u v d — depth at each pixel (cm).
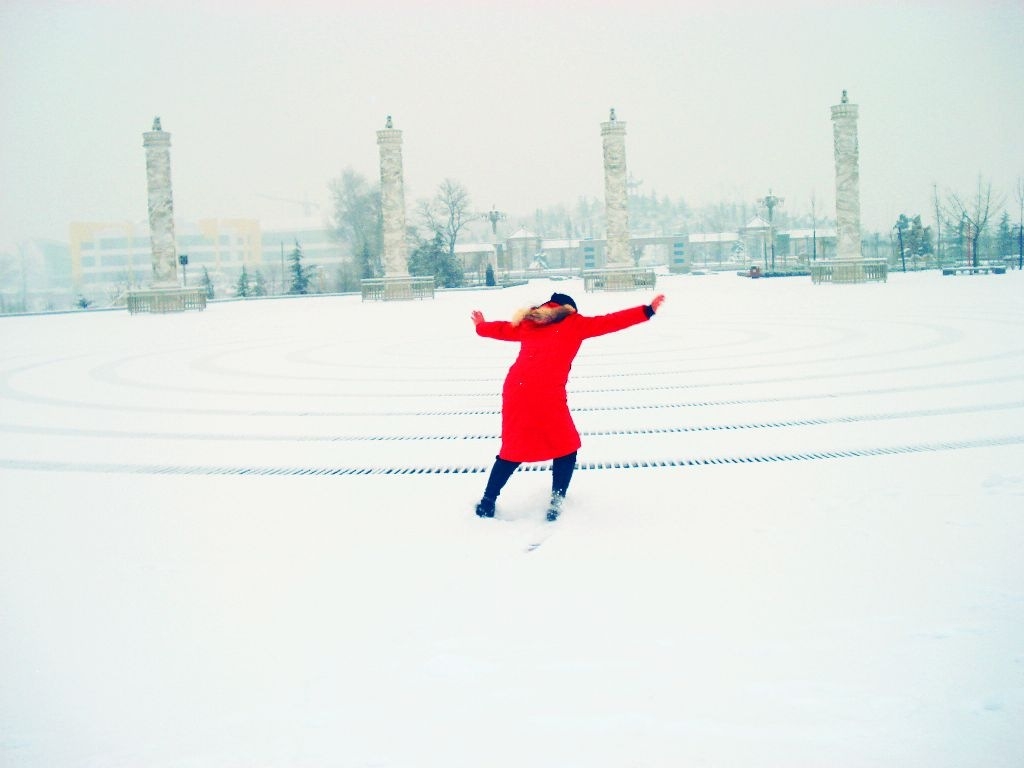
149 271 9831
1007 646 350
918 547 466
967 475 605
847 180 3675
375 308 3291
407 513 571
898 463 647
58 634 395
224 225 9694
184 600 433
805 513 535
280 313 3191
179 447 807
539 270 8306
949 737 289
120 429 902
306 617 407
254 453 772
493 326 546
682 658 350
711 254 10488
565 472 546
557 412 538
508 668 348
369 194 7238
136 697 335
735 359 1273
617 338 1634
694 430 797
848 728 296
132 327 2625
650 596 416
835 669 337
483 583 441
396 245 3906
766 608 396
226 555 500
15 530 560
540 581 441
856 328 1655
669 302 2842
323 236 9688
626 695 323
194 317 3141
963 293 2664
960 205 5384
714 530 511
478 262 7531
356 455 749
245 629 395
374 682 340
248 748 297
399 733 303
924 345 1338
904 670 334
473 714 314
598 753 287
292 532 539
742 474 636
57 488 668
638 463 684
